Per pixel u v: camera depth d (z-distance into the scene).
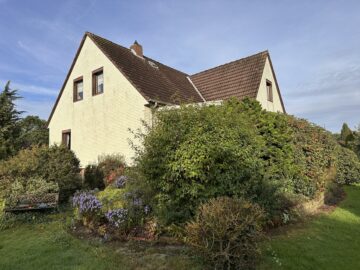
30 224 7.85
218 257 3.89
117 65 15.25
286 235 6.34
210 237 4.00
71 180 11.04
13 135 17.39
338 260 5.00
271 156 7.77
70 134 18.45
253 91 16.77
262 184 6.07
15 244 6.22
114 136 15.20
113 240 6.16
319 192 10.09
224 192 5.55
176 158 5.75
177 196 5.78
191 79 21.34
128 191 7.12
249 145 6.11
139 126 13.76
